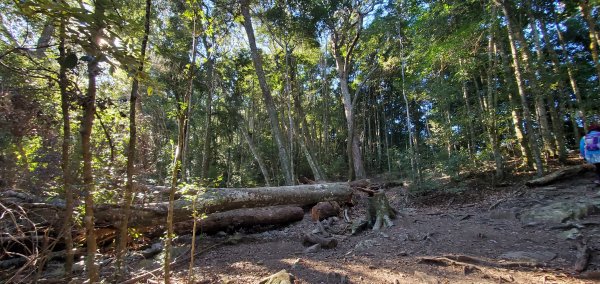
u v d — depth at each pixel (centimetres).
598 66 716
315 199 789
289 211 726
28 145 355
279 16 1323
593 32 727
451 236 528
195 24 283
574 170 776
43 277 339
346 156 2680
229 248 552
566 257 390
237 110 1716
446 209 778
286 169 1100
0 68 211
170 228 249
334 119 2852
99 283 251
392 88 2572
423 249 469
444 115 1105
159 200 563
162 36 764
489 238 501
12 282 257
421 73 1132
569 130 1425
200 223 603
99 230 454
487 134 1044
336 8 1389
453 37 930
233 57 1362
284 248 540
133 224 480
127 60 181
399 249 480
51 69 223
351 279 362
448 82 1095
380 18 1328
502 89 1103
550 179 770
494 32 920
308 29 1359
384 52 1509
